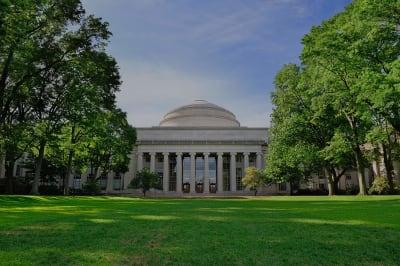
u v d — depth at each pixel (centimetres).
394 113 3828
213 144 10394
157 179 8794
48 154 6128
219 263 890
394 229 1364
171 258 925
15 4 2891
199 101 12294
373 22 3422
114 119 6438
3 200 3666
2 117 4131
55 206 2895
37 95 4634
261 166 10275
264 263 896
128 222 1565
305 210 2325
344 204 3059
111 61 4956
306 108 5662
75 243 1085
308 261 920
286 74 5856
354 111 4400
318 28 4244
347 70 3931
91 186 7462
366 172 9456
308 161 5828
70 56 4506
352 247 1066
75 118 4756
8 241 1116
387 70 3475
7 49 3691
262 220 1658
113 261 892
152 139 10806
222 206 2858
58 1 4072
